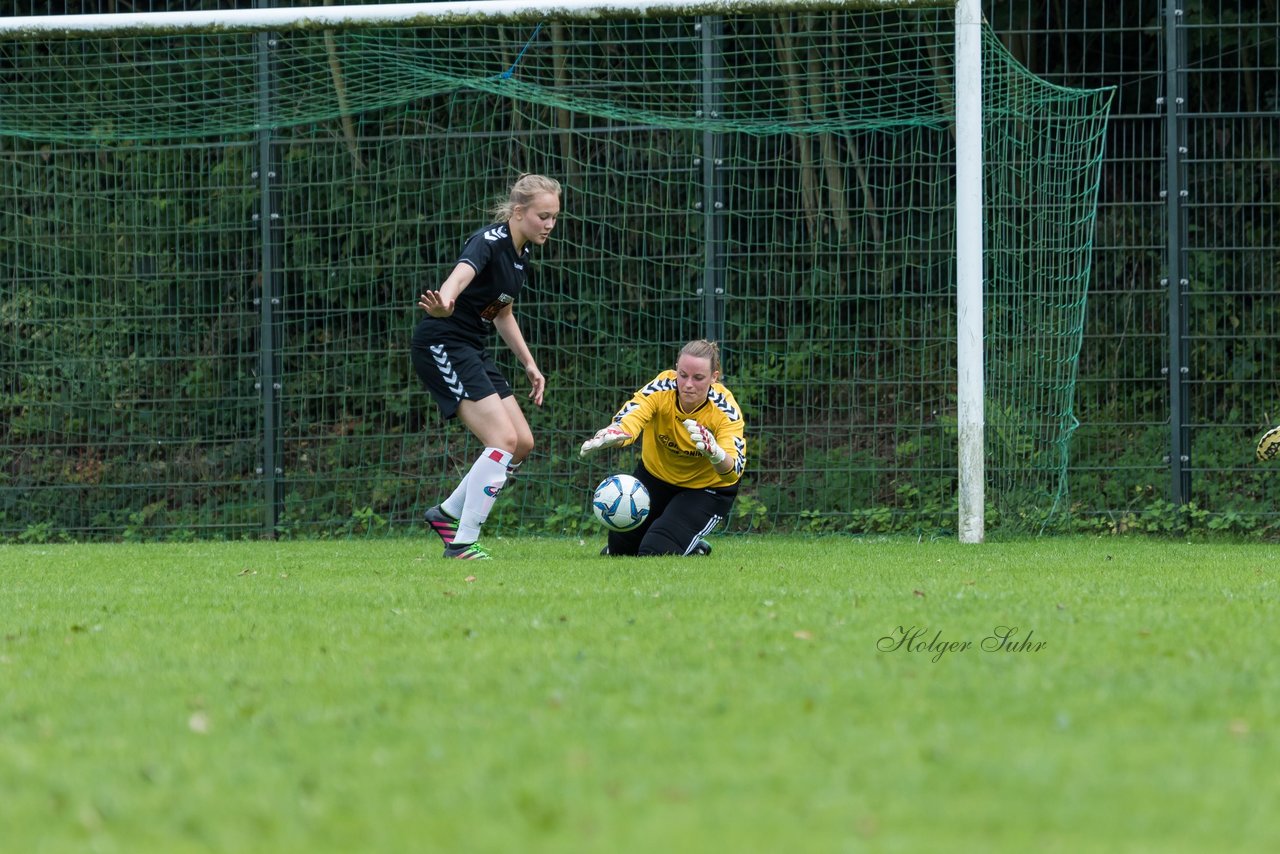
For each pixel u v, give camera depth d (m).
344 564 22.89
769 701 9.90
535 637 13.12
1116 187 35.03
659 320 37.41
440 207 37.19
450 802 7.46
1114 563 21.84
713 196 32.00
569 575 19.58
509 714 9.62
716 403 24.08
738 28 38.88
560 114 38.03
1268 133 36.91
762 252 36.88
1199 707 9.62
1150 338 34.56
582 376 36.88
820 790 7.60
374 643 12.99
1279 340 34.84
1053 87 30.48
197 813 7.40
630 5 26.36
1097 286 35.44
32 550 28.58
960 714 9.46
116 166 38.19
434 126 38.22
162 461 36.94
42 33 27.45
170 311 37.94
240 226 38.06
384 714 9.70
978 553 24.34
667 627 13.61
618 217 37.56
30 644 13.43
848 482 32.78
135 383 37.12
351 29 27.33
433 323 23.05
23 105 37.03
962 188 26.31
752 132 31.91
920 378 35.53
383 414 35.88
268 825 7.15
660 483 24.61
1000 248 32.28
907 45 37.56
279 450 33.31
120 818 7.35
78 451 37.06
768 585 17.77
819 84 36.72
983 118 31.27
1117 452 32.94
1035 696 10.01
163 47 38.44
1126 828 6.93
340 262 36.72
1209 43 37.19
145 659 12.32
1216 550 25.27
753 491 34.78
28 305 37.72
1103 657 11.64
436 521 24.39
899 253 35.81
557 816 7.16
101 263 38.50
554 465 34.97
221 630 14.23
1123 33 37.00
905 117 35.91
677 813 7.20
